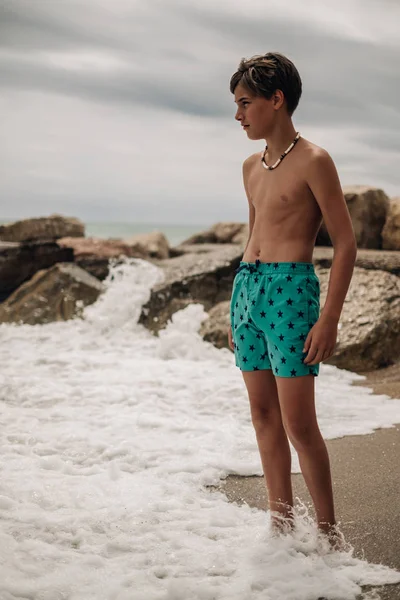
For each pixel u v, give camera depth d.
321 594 2.27
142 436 3.90
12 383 4.92
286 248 2.50
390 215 8.31
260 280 2.53
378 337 5.80
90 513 2.87
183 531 2.73
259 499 3.12
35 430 3.99
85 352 6.20
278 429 2.69
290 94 2.53
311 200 2.49
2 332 6.78
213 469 3.41
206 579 2.36
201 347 6.10
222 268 7.28
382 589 2.32
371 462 3.50
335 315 2.45
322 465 2.55
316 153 2.46
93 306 7.14
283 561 2.47
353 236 2.46
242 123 2.59
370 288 6.26
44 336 6.65
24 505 2.93
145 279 7.23
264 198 2.57
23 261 8.02
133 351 6.32
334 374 5.54
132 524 2.78
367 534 2.72
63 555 2.51
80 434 3.91
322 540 2.57
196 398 4.70
